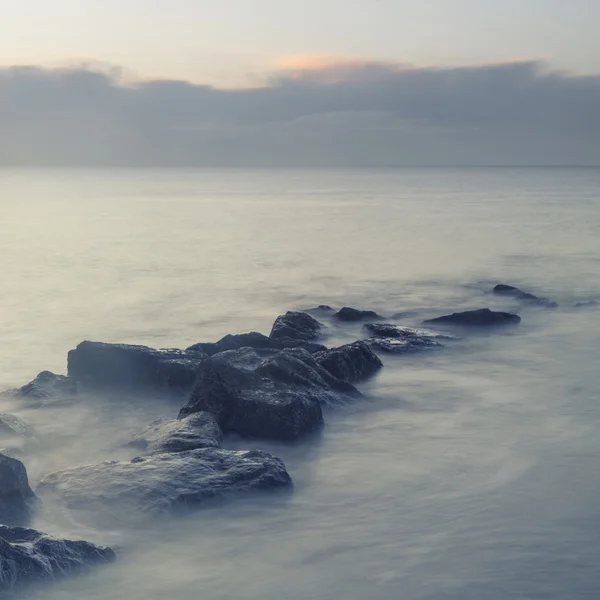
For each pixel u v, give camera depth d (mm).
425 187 174125
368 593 7832
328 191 148750
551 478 10711
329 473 10930
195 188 174500
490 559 8484
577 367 17047
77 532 9023
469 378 16109
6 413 12664
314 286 29938
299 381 13750
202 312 24531
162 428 11945
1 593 7527
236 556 8570
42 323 22688
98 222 63969
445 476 10812
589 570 8234
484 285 29953
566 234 51438
